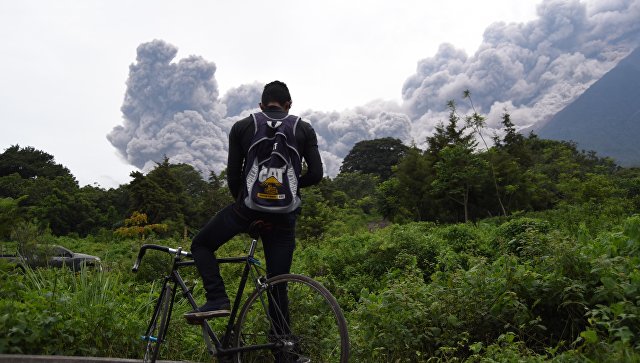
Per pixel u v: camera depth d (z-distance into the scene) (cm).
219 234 348
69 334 452
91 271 639
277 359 326
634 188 5084
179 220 6369
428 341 460
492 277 496
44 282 580
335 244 2019
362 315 471
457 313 474
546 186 5525
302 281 326
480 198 4675
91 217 7406
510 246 1127
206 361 485
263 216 332
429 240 1481
